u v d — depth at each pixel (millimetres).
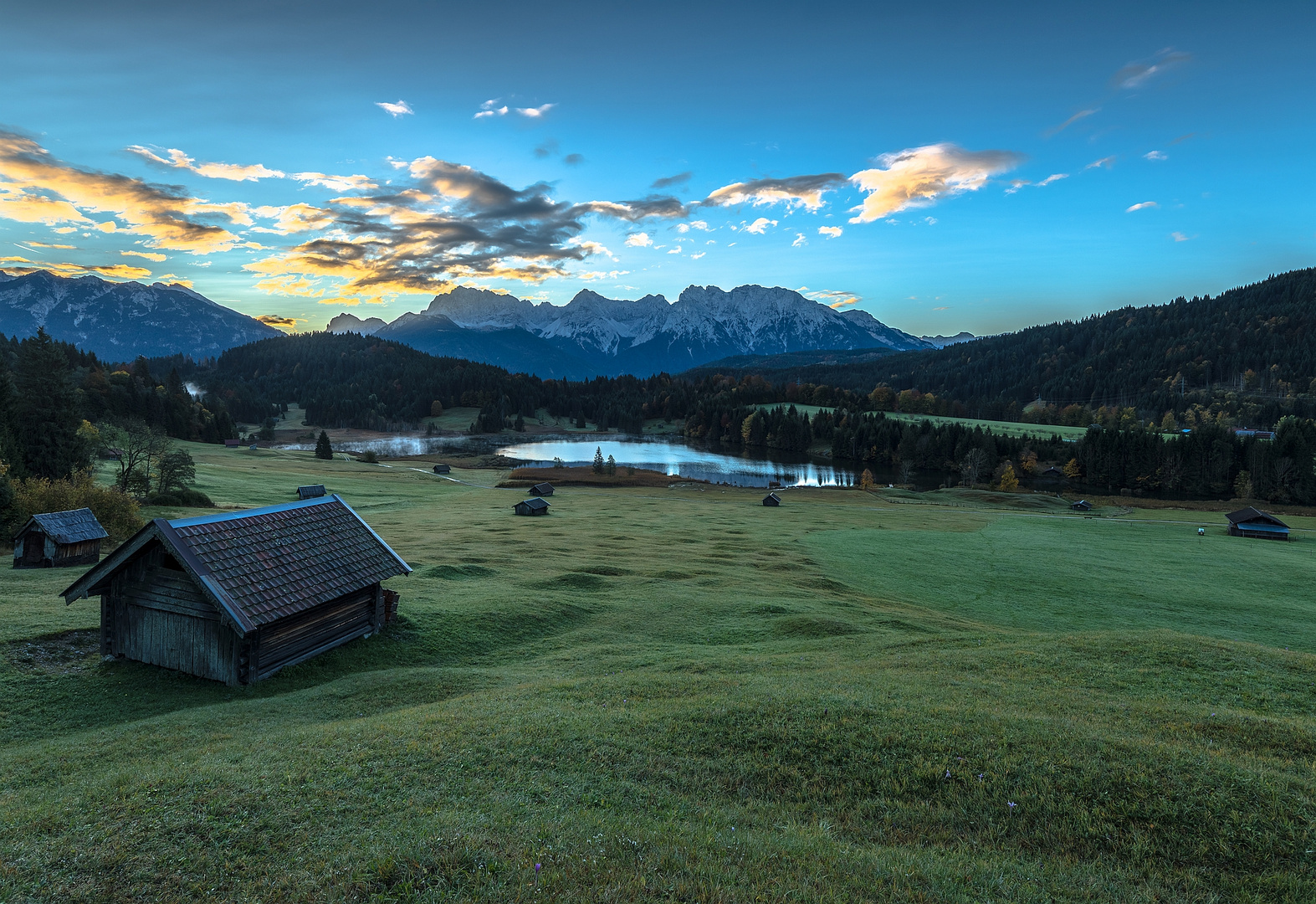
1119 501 132375
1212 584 54375
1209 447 165875
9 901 8789
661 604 38406
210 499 82000
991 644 25938
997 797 11984
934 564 60781
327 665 24859
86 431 91812
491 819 10578
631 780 12531
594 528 76875
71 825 10883
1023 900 9039
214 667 22500
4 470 50125
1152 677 19828
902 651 25438
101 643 23828
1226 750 13805
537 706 17656
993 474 182500
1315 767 12844
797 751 13727
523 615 33375
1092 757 13039
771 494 120125
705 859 9508
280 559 24625
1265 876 9688
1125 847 10531
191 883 9109
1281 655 21484
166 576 23031
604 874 8922
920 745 13797
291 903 8492
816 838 10531
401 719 16859
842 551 65750
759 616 35500
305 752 14203
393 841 9828
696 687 19188
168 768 13883
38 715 19812
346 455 194125
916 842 10875
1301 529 95438
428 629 29516
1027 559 64875
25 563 41625
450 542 60906
